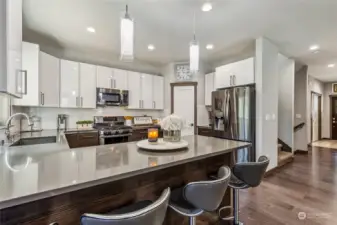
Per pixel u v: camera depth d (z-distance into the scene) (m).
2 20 1.29
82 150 1.94
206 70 5.60
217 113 4.45
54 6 2.61
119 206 1.49
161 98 5.73
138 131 4.88
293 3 2.54
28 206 1.09
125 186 1.53
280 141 5.50
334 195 3.05
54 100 3.77
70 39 3.81
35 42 3.80
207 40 3.88
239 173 1.92
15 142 2.52
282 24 3.16
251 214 2.49
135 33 3.54
